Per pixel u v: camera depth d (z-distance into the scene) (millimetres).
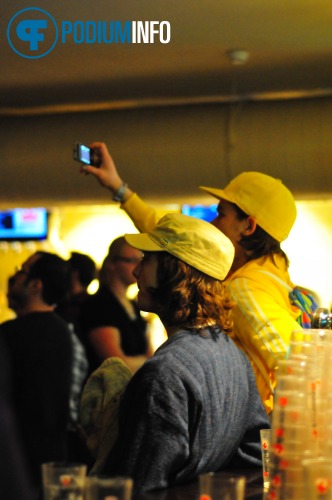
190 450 2578
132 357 5023
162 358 2555
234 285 3264
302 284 8641
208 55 5465
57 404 4078
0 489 1818
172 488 2510
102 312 4922
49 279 4332
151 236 2707
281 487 1987
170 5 4719
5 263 9188
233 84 5996
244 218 3414
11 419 1888
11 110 6586
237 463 2879
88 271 5551
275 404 2053
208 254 2691
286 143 5742
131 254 5055
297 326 3191
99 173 4203
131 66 5652
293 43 5246
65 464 1979
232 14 4809
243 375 2812
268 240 3404
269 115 5848
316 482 1848
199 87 6062
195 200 6051
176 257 2670
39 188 6262
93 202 6262
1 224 9039
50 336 4137
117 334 4902
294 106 5848
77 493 1944
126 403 2562
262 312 3176
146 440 2486
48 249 9047
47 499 1954
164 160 5945
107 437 2787
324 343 2299
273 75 5836
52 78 5887
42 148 6168
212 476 1929
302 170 5746
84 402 2943
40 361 4066
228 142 5848
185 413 2518
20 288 4336
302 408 2006
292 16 4812
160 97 6293
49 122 6273
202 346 2641
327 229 8617
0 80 5930
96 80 5941
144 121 6066
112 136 6062
